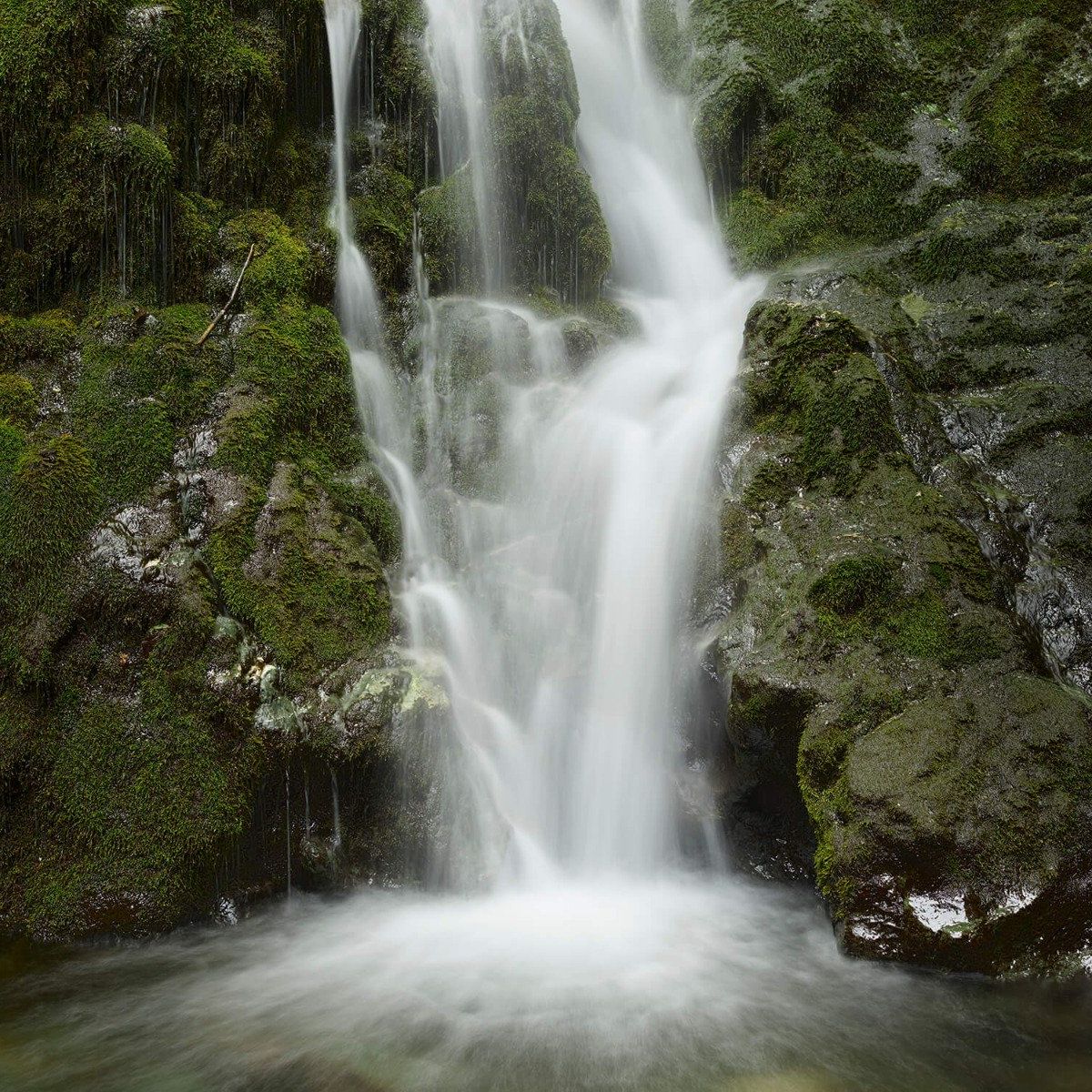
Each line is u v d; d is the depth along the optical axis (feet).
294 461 17.95
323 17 21.45
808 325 19.90
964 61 29.27
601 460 19.74
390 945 14.52
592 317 24.36
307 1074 11.34
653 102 30.81
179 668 15.26
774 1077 11.25
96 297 18.49
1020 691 14.78
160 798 14.76
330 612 16.31
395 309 21.86
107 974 13.64
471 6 24.95
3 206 18.29
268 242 19.60
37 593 15.53
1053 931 13.14
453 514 19.51
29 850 14.84
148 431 16.92
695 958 14.10
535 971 13.79
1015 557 17.42
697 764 17.17
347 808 15.71
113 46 18.79
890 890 13.48
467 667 17.65
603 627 18.08
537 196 24.43
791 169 28.19
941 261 24.06
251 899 15.30
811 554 17.03
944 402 20.33
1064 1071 11.38
